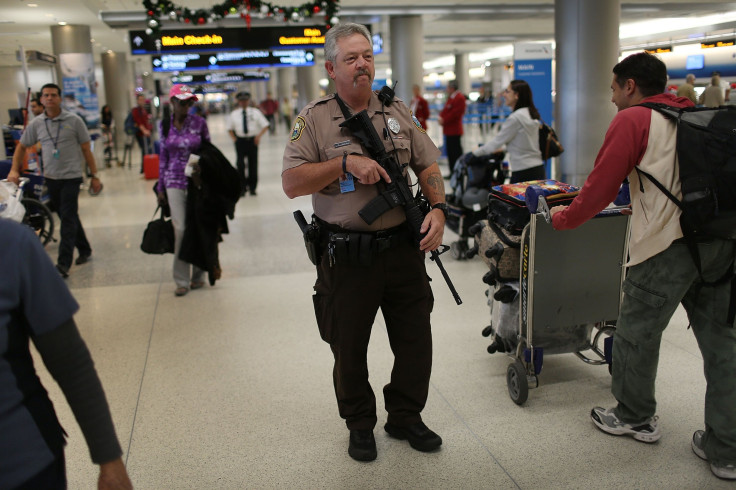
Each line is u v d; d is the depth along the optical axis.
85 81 16.44
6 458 1.28
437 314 4.75
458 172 6.14
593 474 2.67
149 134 17.03
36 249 1.37
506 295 3.41
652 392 2.85
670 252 2.54
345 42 2.54
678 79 11.62
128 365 4.01
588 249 3.23
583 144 9.40
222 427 3.19
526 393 3.24
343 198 2.63
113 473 1.46
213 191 5.16
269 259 6.61
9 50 22.41
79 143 6.27
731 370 2.54
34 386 1.38
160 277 6.09
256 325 4.68
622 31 21.64
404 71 16.27
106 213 9.71
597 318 3.35
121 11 14.99
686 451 2.82
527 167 6.00
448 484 2.64
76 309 1.44
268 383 3.69
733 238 2.45
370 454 2.82
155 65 11.08
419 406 2.90
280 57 11.06
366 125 2.56
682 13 17.52
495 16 17.47
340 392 2.85
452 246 6.35
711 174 2.34
